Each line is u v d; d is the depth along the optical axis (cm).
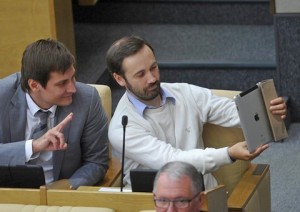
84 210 579
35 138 702
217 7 1254
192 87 722
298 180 951
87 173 713
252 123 662
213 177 720
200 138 721
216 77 1125
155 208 523
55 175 711
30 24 1015
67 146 708
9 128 701
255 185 710
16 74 717
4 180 631
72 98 708
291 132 1060
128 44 677
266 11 1239
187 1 1260
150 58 676
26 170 625
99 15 1291
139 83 675
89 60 1155
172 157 675
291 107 1080
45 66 665
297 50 1059
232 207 673
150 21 1284
